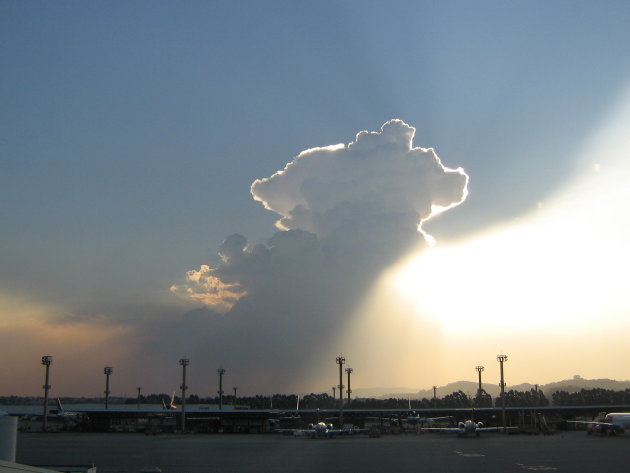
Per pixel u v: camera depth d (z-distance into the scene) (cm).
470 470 7544
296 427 19375
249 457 9338
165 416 18950
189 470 7488
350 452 10350
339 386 18350
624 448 11188
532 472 7338
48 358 17762
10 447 3259
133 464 8138
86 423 18762
